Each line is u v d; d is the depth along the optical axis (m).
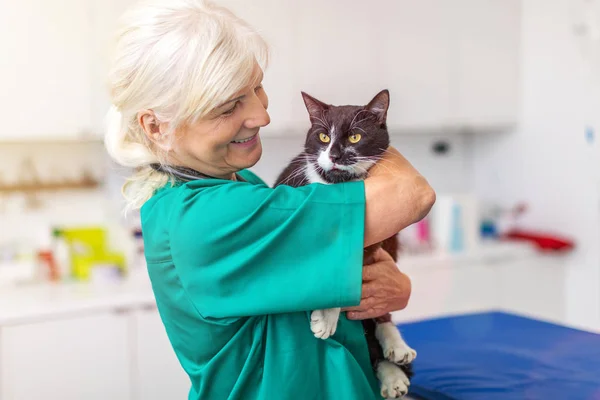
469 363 1.62
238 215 0.97
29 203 2.84
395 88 3.15
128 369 2.43
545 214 3.50
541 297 3.37
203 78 0.96
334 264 0.97
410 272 2.97
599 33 3.17
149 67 0.99
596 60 3.19
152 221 1.06
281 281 0.97
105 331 2.38
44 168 2.86
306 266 0.97
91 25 2.53
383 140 1.30
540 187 3.52
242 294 0.98
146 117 1.03
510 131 3.65
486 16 3.41
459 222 3.22
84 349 2.35
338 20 2.96
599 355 1.64
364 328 1.28
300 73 2.88
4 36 2.41
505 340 1.79
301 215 0.97
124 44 1.02
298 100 2.87
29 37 2.44
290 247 0.97
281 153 3.17
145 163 1.11
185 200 1.02
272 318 1.05
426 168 3.71
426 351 1.72
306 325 1.08
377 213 0.99
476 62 3.39
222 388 1.08
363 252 1.08
